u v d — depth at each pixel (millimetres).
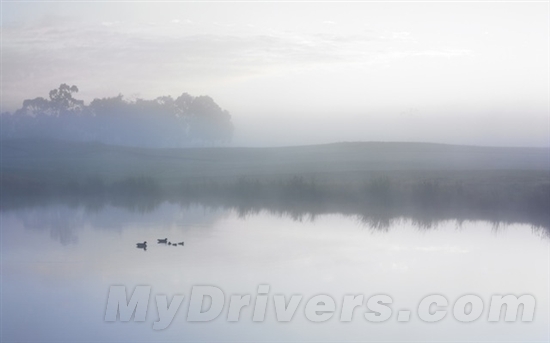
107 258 24297
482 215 35969
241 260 23750
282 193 43812
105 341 16297
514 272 22469
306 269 22578
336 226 31750
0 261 24031
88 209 38750
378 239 28109
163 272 22094
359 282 21078
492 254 25312
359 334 16984
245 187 45281
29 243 27359
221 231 30281
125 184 48781
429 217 35031
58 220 34062
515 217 35375
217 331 17156
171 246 26312
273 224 32156
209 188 47094
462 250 25969
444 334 17172
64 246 26625
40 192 46906
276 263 23250
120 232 30125
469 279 21531
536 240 28234
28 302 19266
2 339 16344
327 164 71875
